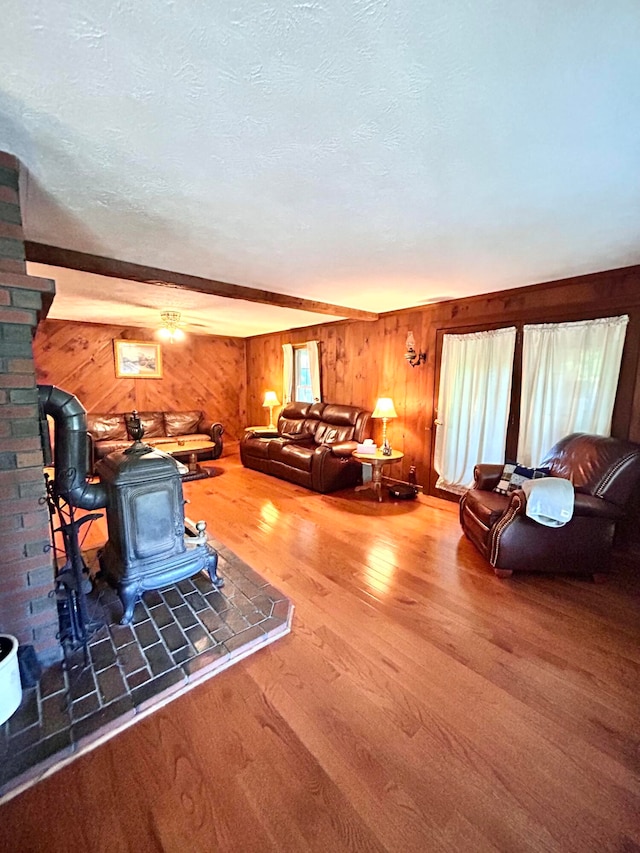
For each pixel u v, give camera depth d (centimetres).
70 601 193
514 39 98
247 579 261
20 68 105
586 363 319
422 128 133
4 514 163
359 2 88
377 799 128
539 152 147
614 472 264
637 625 220
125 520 215
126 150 146
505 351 371
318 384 594
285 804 126
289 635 209
